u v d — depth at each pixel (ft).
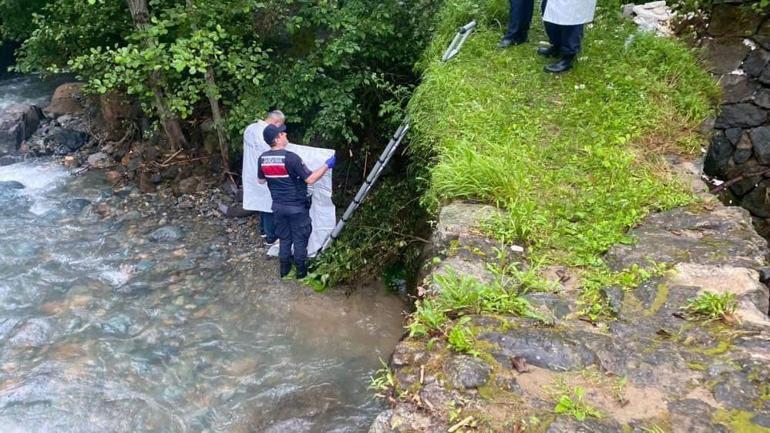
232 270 22.02
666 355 8.57
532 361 8.59
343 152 25.59
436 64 19.52
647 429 7.39
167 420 15.90
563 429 7.43
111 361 17.74
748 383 7.94
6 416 15.52
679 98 17.34
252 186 21.13
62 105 32.55
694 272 10.31
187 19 22.44
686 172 14.24
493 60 19.76
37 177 27.68
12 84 35.91
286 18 23.49
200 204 25.79
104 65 24.72
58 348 18.12
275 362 18.08
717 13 21.38
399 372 8.64
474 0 23.77
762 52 20.51
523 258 11.32
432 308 9.65
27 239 23.22
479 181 13.11
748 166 21.30
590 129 15.99
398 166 23.82
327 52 22.85
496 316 9.50
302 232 19.99
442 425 7.69
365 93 24.98
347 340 19.08
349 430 15.69
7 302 19.98
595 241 11.63
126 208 25.59
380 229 21.34
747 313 9.20
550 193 13.46
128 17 26.14
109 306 19.99
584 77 18.58
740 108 20.99
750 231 11.51
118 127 30.17
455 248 11.44
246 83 23.52
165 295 20.63
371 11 23.61
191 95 23.29
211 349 18.43
